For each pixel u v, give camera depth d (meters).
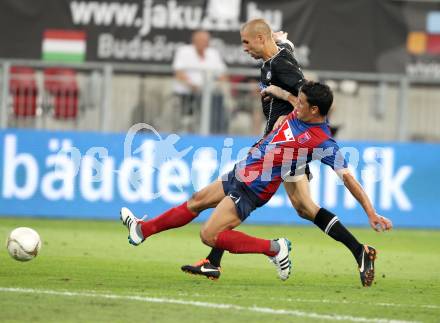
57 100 53.91
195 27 60.56
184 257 39.06
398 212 54.84
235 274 34.16
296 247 44.03
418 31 61.94
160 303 26.77
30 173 53.00
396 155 54.66
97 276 32.38
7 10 59.97
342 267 37.47
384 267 38.03
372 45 61.69
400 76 55.62
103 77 53.97
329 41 61.34
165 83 55.00
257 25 31.80
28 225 49.16
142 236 32.06
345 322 24.83
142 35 60.56
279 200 54.56
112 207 53.25
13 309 25.30
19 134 52.88
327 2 61.22
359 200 29.89
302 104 30.09
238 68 60.38
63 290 28.70
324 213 31.23
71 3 60.28
